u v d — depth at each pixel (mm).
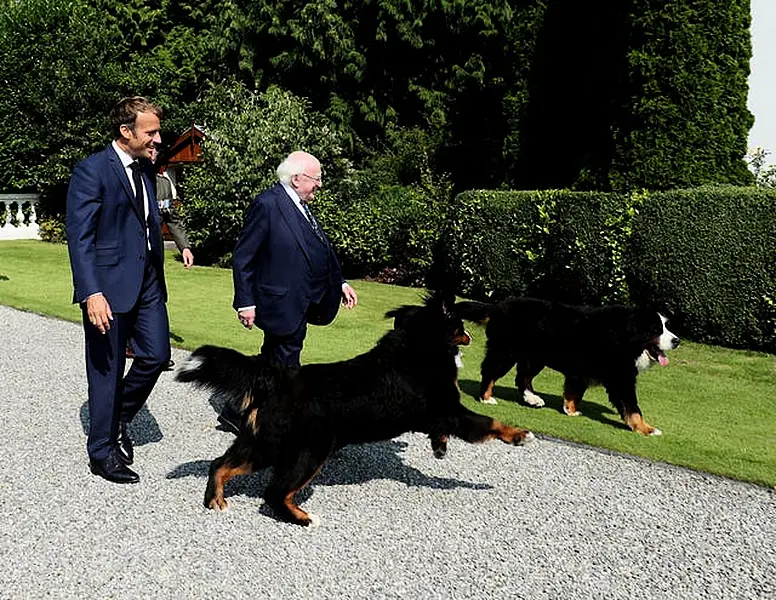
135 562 4090
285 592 3822
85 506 4746
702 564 4145
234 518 4605
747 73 10859
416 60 22312
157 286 5262
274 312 5406
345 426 4586
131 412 5406
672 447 5867
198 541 4320
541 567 4094
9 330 9836
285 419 4434
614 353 6270
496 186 16469
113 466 5105
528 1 19891
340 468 5414
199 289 13258
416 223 13914
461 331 4969
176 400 6926
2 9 21688
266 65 22641
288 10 21750
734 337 9055
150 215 5176
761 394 7457
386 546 4293
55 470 5301
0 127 20969
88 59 20953
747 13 10734
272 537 4379
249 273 5402
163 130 23938
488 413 6734
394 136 20500
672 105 10617
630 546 4332
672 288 9484
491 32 20891
